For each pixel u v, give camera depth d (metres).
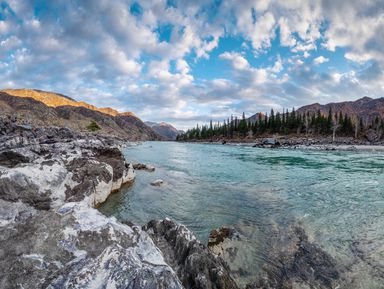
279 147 66.62
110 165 14.17
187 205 12.34
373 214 10.63
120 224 5.05
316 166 27.09
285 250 7.60
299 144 73.62
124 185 16.12
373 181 18.08
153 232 6.93
